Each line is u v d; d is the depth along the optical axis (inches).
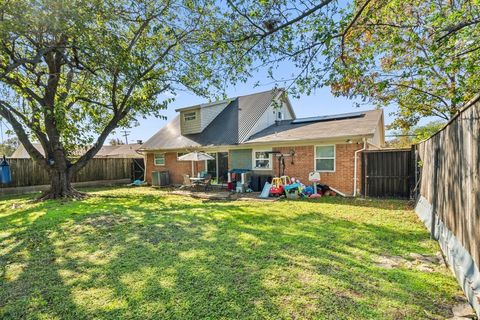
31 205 324.8
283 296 104.0
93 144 420.2
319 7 125.4
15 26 221.1
